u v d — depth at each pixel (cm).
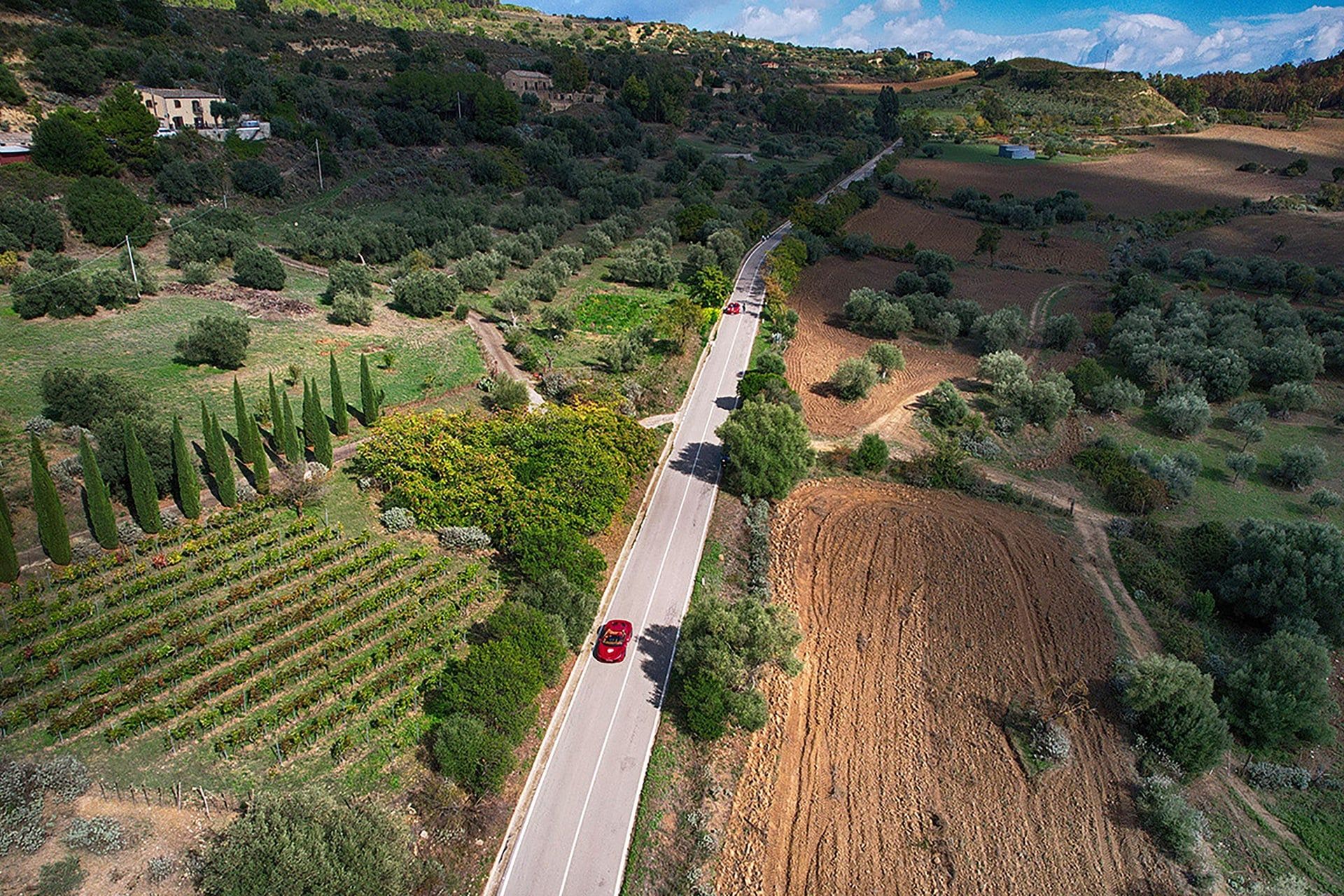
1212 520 5881
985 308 10181
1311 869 3341
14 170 8875
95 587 3869
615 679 3997
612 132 17088
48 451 4725
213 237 8844
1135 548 5434
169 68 12681
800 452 5850
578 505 4878
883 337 9188
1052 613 4769
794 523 5606
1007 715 4016
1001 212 14288
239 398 4734
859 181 15612
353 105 14638
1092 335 9319
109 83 11925
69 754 3078
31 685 3316
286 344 7050
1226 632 4828
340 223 10300
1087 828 3444
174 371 6181
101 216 8538
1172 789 3634
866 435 6488
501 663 3472
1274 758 3941
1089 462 6531
